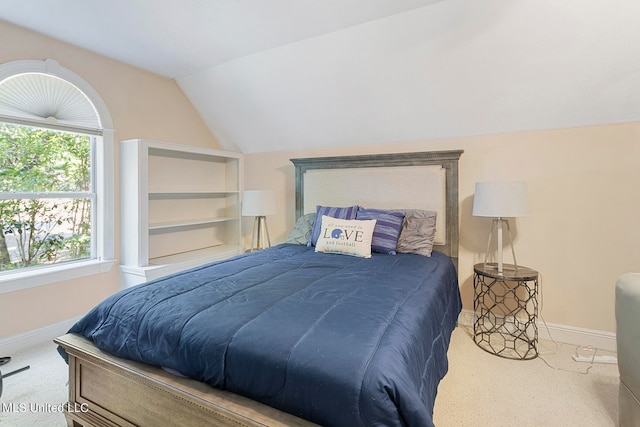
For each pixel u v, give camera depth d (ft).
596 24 6.46
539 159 8.63
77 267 8.94
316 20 7.63
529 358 7.56
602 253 8.05
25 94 8.04
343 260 7.97
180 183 12.22
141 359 4.51
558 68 7.37
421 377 3.93
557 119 8.26
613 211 7.89
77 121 9.04
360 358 3.41
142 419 4.43
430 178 9.70
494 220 8.82
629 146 7.68
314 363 3.43
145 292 5.47
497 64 7.73
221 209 14.15
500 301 9.11
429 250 8.79
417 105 9.32
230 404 3.69
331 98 10.10
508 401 5.96
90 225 9.64
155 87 11.09
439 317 5.73
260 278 6.30
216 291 5.48
